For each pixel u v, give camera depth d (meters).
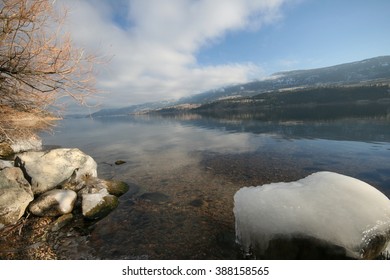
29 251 1.58
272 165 3.60
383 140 5.04
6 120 1.76
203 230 1.80
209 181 2.96
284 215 1.42
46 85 1.56
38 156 2.50
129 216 2.05
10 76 1.55
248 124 11.51
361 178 2.81
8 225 1.83
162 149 5.77
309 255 1.28
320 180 1.67
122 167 3.98
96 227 1.88
